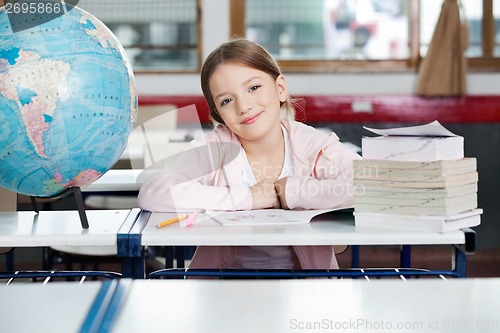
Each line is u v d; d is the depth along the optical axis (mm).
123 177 2631
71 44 1605
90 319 943
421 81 5699
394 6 5918
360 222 1812
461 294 1056
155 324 922
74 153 1635
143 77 5918
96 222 1863
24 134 1583
